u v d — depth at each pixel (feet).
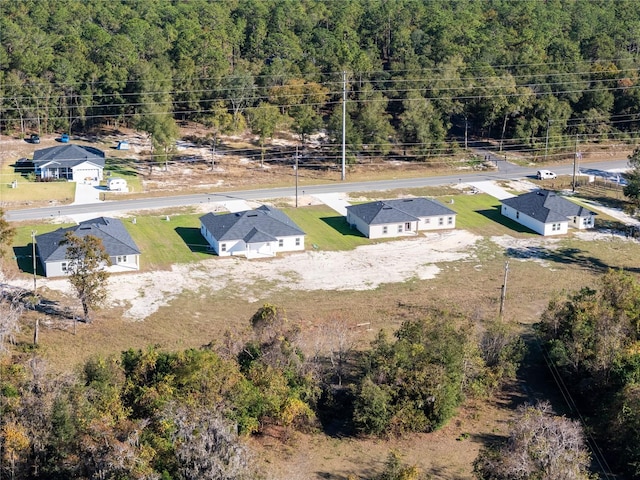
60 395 173.88
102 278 246.88
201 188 403.34
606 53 596.70
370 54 582.76
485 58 565.94
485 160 471.62
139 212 361.71
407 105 470.80
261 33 630.74
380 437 202.90
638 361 213.05
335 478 184.55
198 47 553.64
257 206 377.09
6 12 625.41
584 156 488.44
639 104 522.06
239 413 191.52
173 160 448.65
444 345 211.82
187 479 157.38
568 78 517.14
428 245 338.95
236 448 162.61
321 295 284.20
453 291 291.58
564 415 203.21
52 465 166.30
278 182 419.54
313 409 207.00
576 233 360.07
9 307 235.40
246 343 217.56
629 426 190.49
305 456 192.85
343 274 304.50
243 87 496.23
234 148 477.77
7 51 524.11
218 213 363.56
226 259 312.91
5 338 222.48
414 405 204.44
